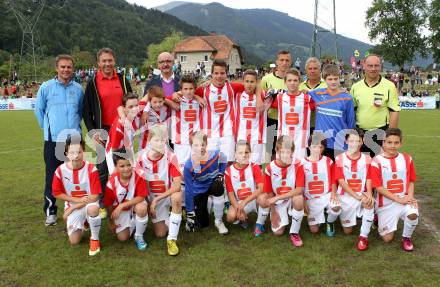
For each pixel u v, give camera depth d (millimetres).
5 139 12562
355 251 4059
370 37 56062
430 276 3506
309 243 4281
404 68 55250
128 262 3834
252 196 4543
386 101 4953
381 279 3461
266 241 4344
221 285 3373
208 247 4184
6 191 6273
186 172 4594
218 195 4520
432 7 50656
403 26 52469
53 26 75688
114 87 5152
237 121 5434
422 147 10227
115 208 4258
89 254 4004
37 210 5359
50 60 61250
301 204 4203
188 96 5148
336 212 4383
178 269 3678
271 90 5406
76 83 5051
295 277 3506
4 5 63938
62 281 3465
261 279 3473
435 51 51500
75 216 4184
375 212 4434
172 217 4066
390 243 4270
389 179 4273
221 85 5273
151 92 4871
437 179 6844
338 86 5059
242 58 72750
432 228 4652
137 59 93438
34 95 33406
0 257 3932
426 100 24750
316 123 5113
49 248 4148
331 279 3469
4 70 47000
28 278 3523
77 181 4262
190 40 68375
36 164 8469
